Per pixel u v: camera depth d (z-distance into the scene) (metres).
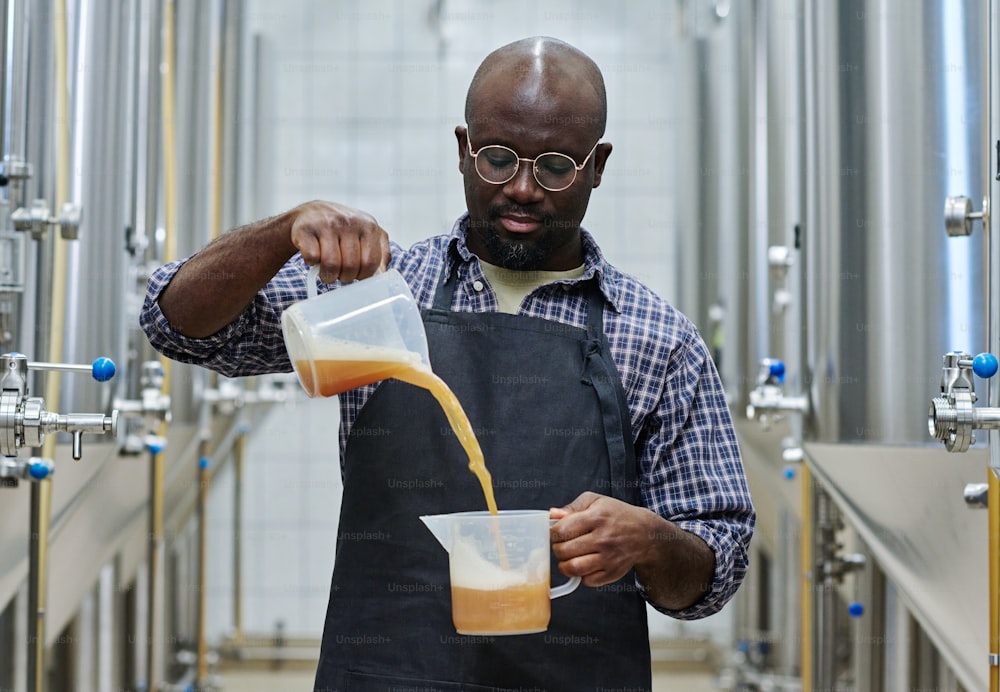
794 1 3.11
